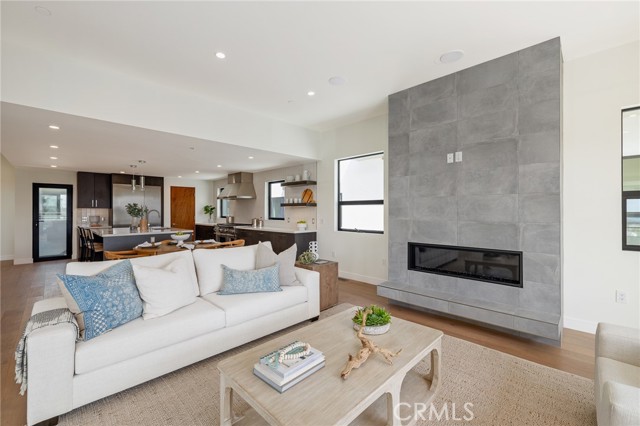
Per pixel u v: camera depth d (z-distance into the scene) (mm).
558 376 2285
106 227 7438
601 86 2984
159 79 3539
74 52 2938
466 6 2328
